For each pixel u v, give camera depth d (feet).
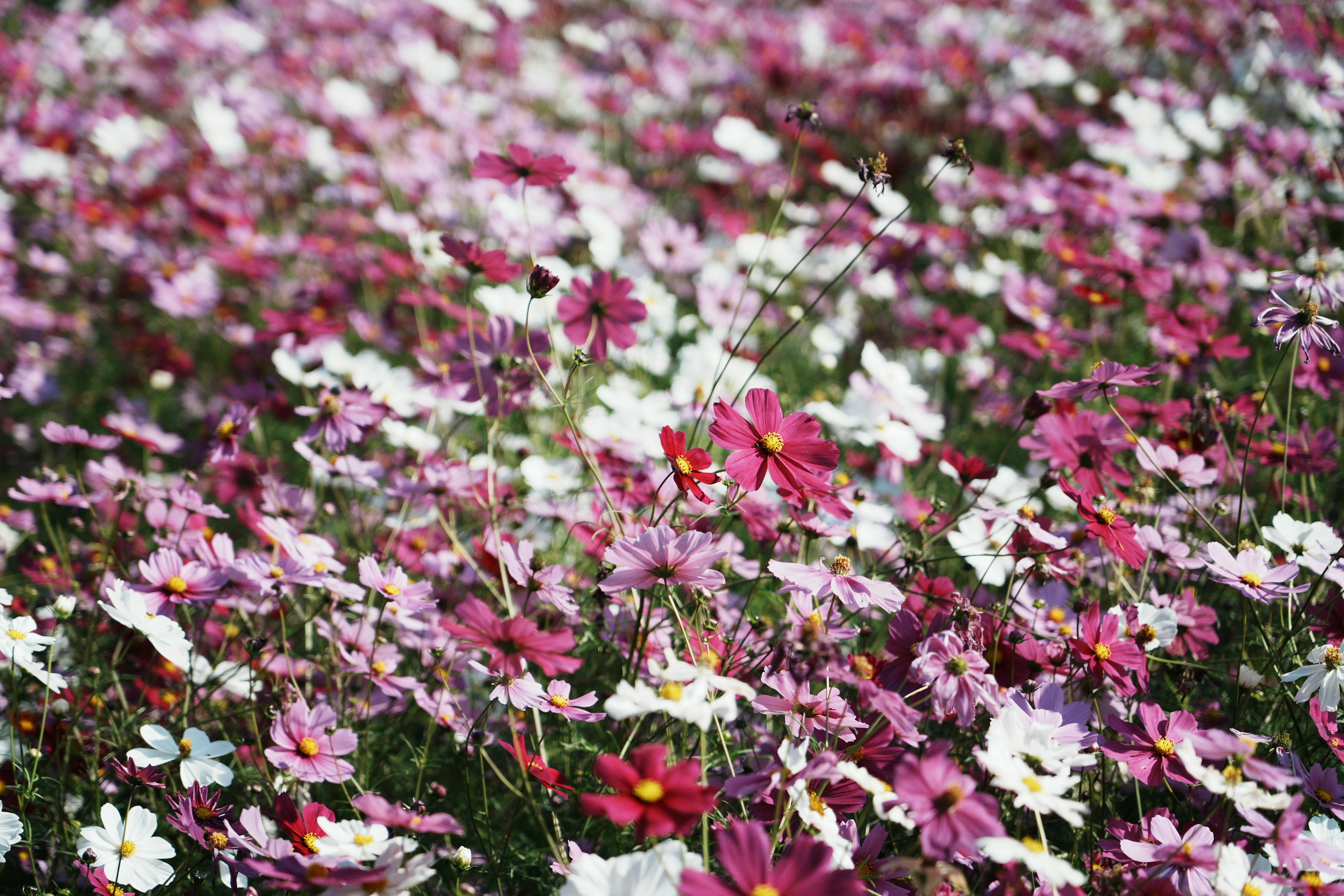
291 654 5.48
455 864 4.64
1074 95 11.73
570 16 14.23
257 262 8.20
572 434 5.51
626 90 12.38
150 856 4.67
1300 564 4.95
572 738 5.08
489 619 4.53
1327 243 7.61
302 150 10.05
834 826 4.47
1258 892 4.42
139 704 5.25
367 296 8.14
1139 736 4.66
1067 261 6.46
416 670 5.48
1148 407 5.67
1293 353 5.30
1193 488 5.63
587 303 5.32
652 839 4.63
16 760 5.00
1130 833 4.61
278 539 5.07
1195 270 7.34
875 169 5.07
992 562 5.17
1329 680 4.75
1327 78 9.32
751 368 6.38
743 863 4.20
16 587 5.61
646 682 5.16
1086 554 5.41
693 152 10.33
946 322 6.88
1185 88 11.21
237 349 8.06
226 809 4.70
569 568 5.73
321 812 4.66
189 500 5.40
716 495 5.31
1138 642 4.96
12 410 7.59
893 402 5.87
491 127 10.74
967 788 4.31
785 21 13.76
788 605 4.95
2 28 12.82
